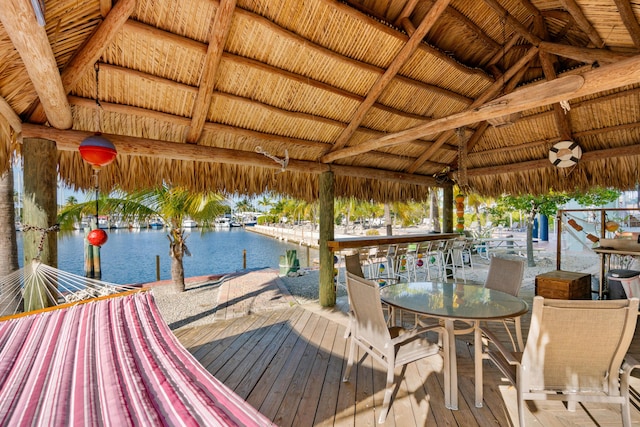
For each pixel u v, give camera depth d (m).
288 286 6.65
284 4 2.93
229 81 3.33
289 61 3.35
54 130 2.83
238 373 2.64
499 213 12.14
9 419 1.15
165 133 3.54
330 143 4.50
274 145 4.20
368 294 2.23
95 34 2.31
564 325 1.63
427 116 4.53
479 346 2.18
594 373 1.69
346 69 3.56
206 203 6.60
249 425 1.11
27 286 2.49
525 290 5.46
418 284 3.11
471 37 3.86
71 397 1.28
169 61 2.96
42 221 2.64
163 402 1.25
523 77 4.36
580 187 5.00
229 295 5.86
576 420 2.02
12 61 2.09
